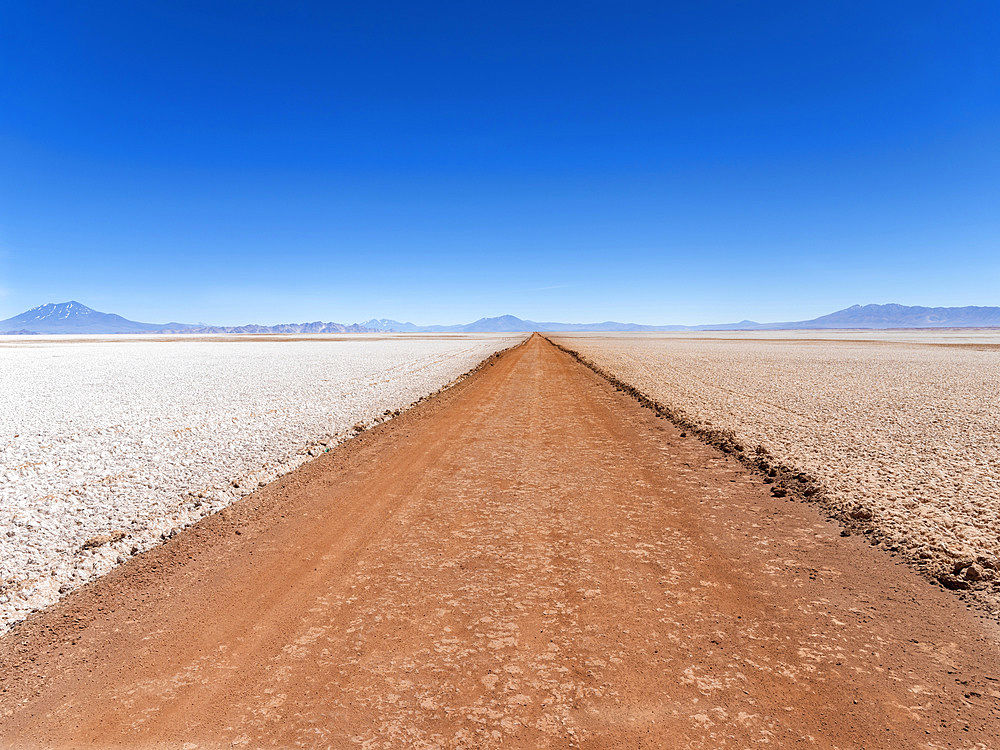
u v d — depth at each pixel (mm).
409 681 3205
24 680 3330
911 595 4230
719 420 11992
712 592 4320
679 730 2760
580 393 18453
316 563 4992
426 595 4320
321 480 7902
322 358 40344
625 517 6164
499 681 3191
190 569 4906
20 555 5172
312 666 3379
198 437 10828
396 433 11477
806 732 2732
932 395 16484
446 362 35156
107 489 7297
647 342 83062
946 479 7199
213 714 2955
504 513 6344
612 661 3379
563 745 2650
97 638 3785
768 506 6496
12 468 8422
